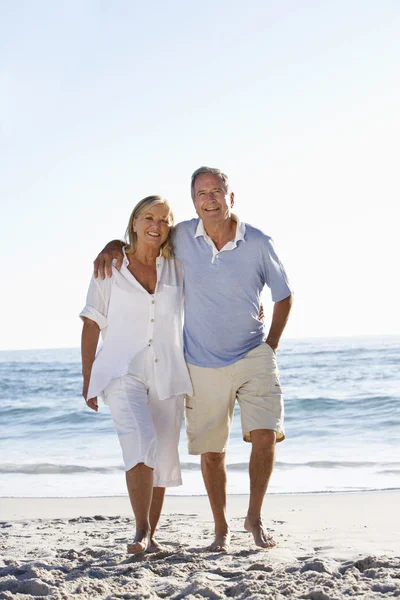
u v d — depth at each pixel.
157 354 4.07
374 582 3.33
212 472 4.34
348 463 9.38
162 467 4.21
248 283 4.16
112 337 4.08
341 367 29.92
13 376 34.19
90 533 5.30
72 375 33.91
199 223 4.18
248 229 4.18
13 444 13.34
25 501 7.27
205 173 4.12
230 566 3.82
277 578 3.48
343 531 5.03
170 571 3.75
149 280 4.16
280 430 4.20
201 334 4.17
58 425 15.74
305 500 6.65
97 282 4.16
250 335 4.20
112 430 14.68
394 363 31.00
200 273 4.14
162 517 5.92
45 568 3.93
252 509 4.14
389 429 13.18
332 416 15.28
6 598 3.15
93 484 8.54
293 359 35.41
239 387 4.19
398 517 5.60
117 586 3.42
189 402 4.25
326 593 3.10
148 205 4.07
